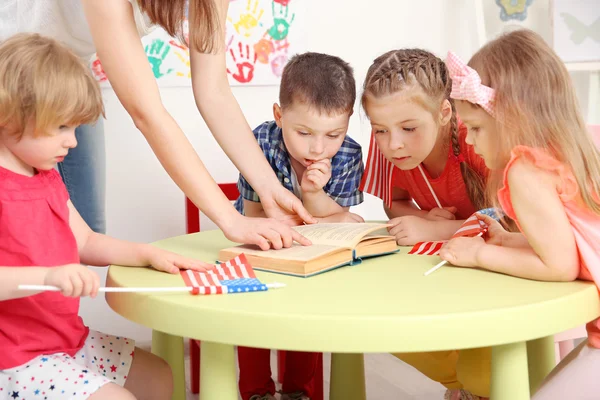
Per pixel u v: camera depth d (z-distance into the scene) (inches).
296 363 56.0
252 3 81.0
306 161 52.4
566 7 91.8
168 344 44.4
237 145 50.8
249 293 32.7
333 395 50.8
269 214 49.3
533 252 35.4
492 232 41.9
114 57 40.9
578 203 35.5
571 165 35.2
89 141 60.1
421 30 93.4
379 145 50.5
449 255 38.3
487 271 37.0
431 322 28.0
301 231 44.1
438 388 65.2
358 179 57.0
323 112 49.0
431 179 54.4
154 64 75.8
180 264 38.2
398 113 47.5
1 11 52.0
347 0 88.0
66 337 38.5
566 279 34.2
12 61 35.2
